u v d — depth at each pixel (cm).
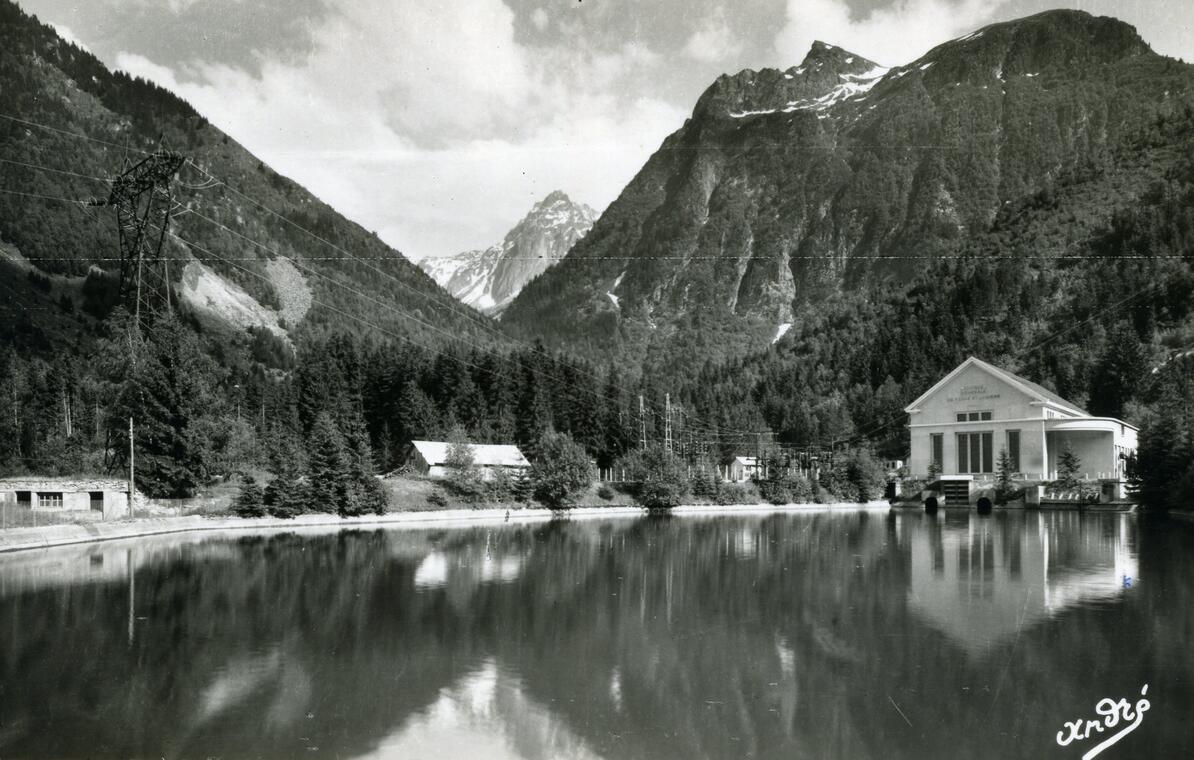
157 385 7819
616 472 13400
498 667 2623
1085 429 11656
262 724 2111
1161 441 9969
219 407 9106
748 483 13238
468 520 9300
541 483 10344
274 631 3136
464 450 10312
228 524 7681
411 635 3066
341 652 2814
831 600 3803
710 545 6431
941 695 2334
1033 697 2316
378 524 8512
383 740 2005
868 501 13225
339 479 8488
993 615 3419
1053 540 6588
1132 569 4762
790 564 5128
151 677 2509
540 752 1938
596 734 2045
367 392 14062
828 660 2706
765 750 1945
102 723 2120
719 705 2253
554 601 3781
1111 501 10556
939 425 12712
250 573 4647
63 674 2544
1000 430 12125
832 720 2139
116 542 6303
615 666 2638
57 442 9506
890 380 19275
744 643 2939
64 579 4378
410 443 11712
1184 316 17300
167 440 7831
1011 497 11344
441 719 2141
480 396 13900
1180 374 15050
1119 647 2858
